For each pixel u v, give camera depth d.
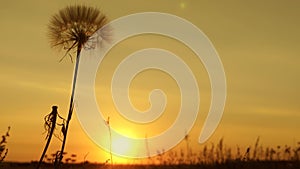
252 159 12.16
